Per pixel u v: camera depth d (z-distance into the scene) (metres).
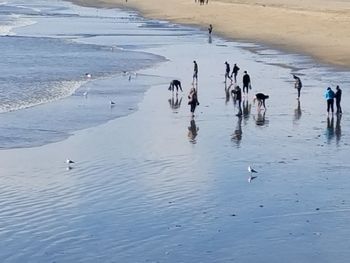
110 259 18.27
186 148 29.70
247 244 19.20
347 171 26.14
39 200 22.92
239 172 26.02
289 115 36.81
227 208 22.05
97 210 21.94
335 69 52.62
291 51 64.50
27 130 33.09
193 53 64.81
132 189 24.02
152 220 21.03
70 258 18.34
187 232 20.08
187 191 23.75
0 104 39.00
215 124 34.62
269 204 22.41
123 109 38.38
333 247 19.00
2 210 21.92
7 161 27.75
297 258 18.31
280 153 28.81
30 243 19.33
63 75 50.41
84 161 27.69
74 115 36.62
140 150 29.38
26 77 48.88
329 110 36.78
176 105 39.75
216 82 48.03
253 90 44.12
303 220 20.98
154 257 18.38
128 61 59.19
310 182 24.75
